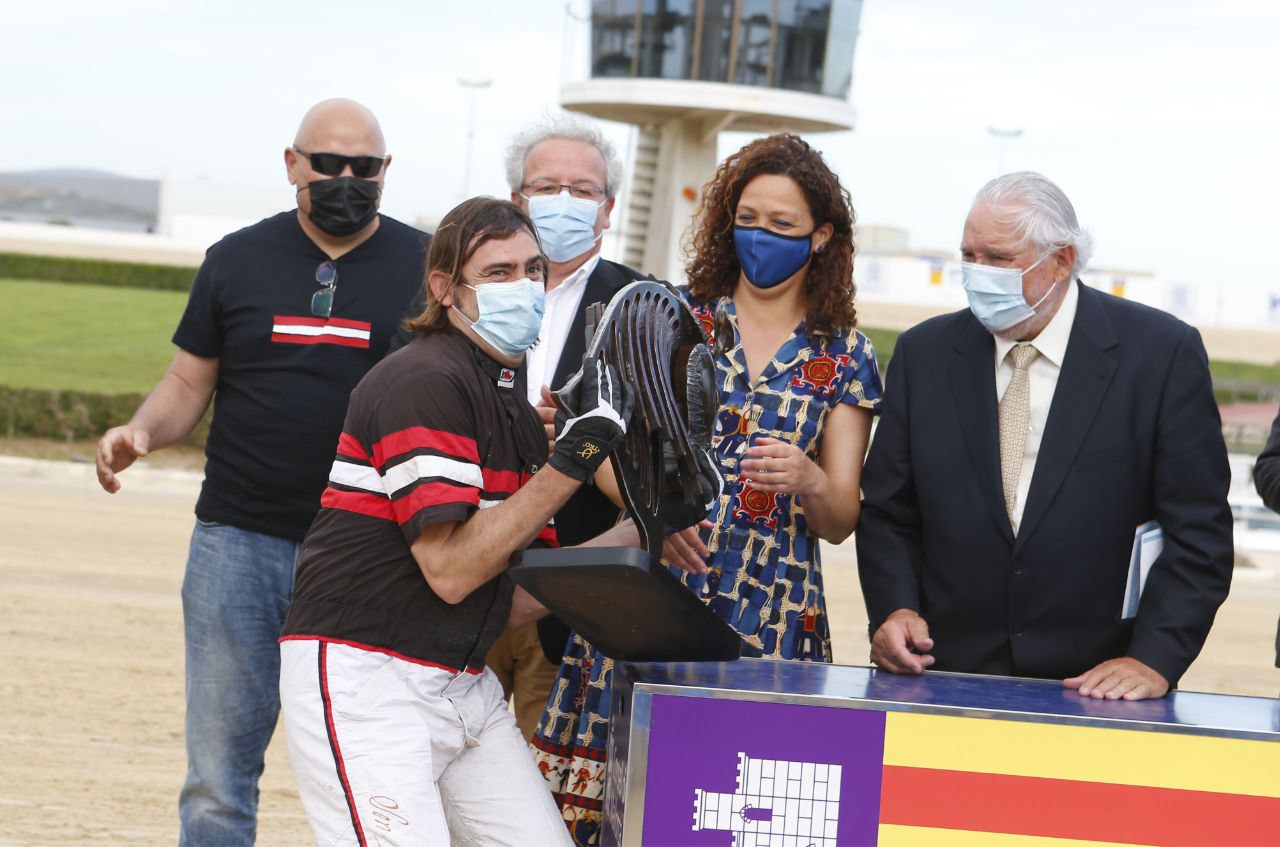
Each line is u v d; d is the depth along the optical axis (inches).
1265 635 445.4
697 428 113.5
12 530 469.7
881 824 106.0
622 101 799.1
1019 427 128.4
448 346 113.9
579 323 151.1
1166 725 104.5
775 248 134.4
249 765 150.8
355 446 112.4
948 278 1610.5
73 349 1027.9
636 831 106.7
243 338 149.9
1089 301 129.3
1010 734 105.3
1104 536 125.2
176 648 318.7
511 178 157.2
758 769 106.3
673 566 133.6
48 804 209.9
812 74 802.2
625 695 111.4
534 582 106.7
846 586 490.0
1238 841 104.4
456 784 117.3
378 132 151.5
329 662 110.0
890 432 133.7
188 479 657.0
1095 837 105.0
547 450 118.8
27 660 297.7
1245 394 1257.4
